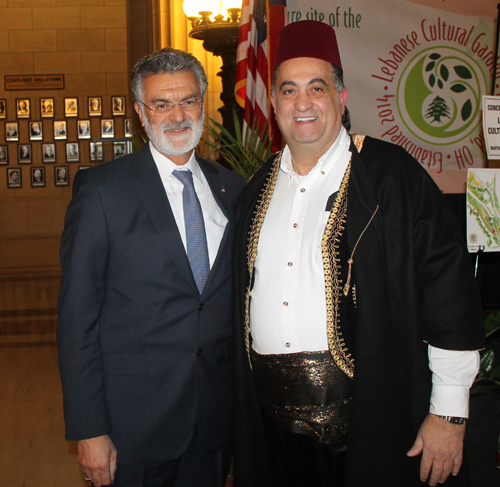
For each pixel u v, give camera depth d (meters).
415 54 3.21
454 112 3.31
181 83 1.43
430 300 1.29
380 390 1.25
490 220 1.77
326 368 1.32
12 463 2.43
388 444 1.26
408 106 3.25
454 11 3.22
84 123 8.44
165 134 1.44
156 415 1.43
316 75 1.36
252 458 1.50
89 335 1.38
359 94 3.19
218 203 1.58
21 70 8.36
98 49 8.33
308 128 1.36
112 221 1.40
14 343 4.07
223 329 1.52
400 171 1.34
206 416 1.49
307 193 1.41
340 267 1.31
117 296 1.43
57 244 8.11
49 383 3.36
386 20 3.15
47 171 8.57
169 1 5.06
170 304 1.43
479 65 3.30
